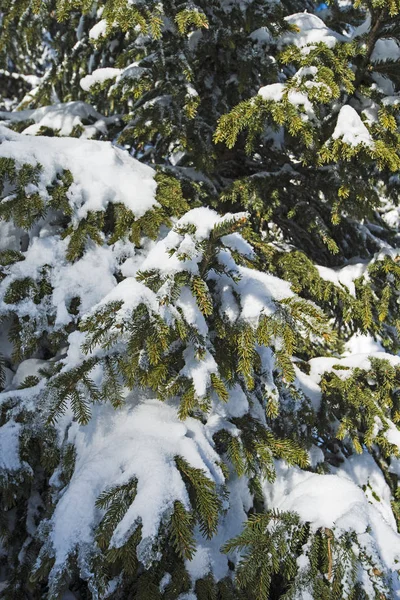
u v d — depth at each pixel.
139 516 1.41
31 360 2.42
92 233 2.45
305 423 2.66
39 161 2.49
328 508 1.70
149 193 2.72
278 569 1.60
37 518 2.22
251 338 1.85
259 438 2.08
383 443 2.50
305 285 3.46
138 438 1.74
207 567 1.73
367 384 2.75
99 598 1.50
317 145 2.99
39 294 2.28
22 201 2.35
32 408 2.07
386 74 3.01
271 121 3.15
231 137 2.81
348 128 2.68
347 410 2.82
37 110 4.08
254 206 3.52
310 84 2.76
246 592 1.75
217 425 2.03
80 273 2.37
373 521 1.68
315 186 3.76
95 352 1.86
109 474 1.63
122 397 1.85
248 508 2.10
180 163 4.39
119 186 2.67
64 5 2.86
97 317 1.69
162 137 4.29
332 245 3.57
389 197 4.50
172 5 3.17
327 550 1.59
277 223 4.60
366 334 3.66
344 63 2.80
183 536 1.40
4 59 4.32
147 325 1.71
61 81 5.09
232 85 4.06
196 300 1.79
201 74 4.05
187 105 3.28
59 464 1.99
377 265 3.21
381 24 2.76
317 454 2.68
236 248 1.98
